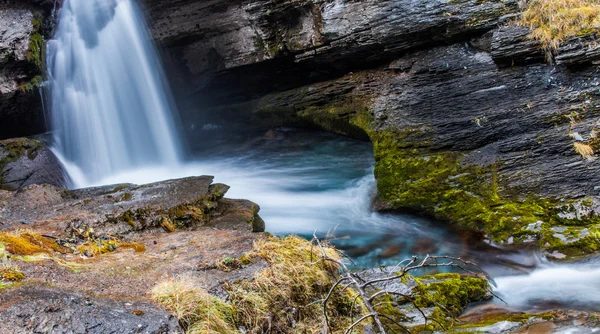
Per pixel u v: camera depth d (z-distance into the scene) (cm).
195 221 589
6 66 928
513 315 457
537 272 573
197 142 1239
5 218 516
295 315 380
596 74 701
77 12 1072
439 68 852
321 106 1054
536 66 757
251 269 399
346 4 930
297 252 420
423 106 854
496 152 739
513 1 784
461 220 698
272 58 1057
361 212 812
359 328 392
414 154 812
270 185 951
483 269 590
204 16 1088
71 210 543
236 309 356
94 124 1050
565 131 695
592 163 658
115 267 400
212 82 1165
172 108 1213
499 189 697
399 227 743
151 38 1131
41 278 356
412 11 866
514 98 763
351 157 1049
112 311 313
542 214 645
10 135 1005
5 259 362
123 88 1108
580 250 584
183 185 655
